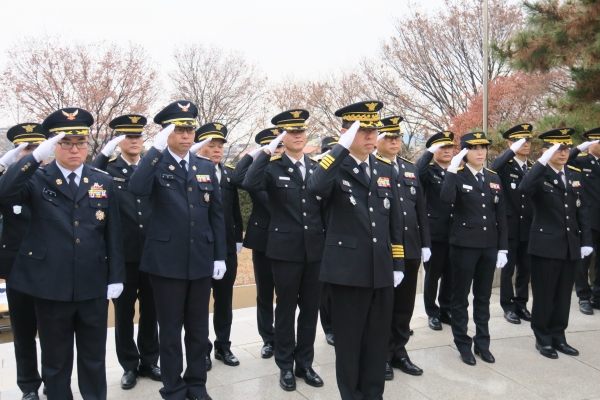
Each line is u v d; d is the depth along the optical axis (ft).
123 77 50.16
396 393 13.62
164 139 12.13
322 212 14.65
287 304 14.07
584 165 21.52
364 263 11.27
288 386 13.70
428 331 18.69
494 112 57.82
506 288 19.89
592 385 14.16
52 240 11.24
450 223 18.48
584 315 20.75
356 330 11.48
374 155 12.41
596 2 21.47
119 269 12.06
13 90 46.57
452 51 65.21
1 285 23.54
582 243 16.81
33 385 13.29
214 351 16.80
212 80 57.41
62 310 11.27
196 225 12.73
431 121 65.92
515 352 16.61
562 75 50.72
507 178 20.08
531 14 24.90
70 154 11.40
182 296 12.57
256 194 16.37
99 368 11.79
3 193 10.43
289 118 14.40
